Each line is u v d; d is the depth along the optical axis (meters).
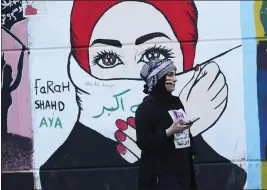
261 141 5.41
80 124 5.42
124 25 5.39
